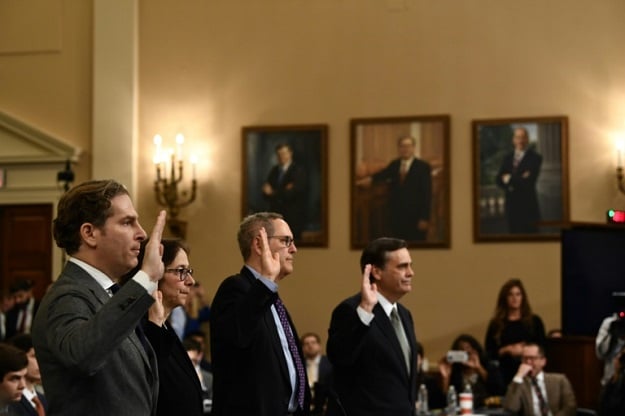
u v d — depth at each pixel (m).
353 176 14.25
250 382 5.29
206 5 14.87
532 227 13.76
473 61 14.11
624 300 10.33
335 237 14.25
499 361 12.08
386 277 6.72
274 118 14.56
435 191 14.03
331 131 14.39
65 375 3.55
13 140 15.08
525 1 14.04
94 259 3.77
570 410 10.70
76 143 14.99
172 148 14.68
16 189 15.03
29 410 7.02
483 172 13.95
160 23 14.95
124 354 3.69
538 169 13.80
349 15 14.48
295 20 14.61
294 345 5.59
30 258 15.11
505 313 12.51
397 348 6.59
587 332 11.21
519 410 10.63
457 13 14.20
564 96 13.86
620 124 13.66
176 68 14.86
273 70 14.61
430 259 13.99
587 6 13.88
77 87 15.08
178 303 5.47
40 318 3.63
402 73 14.28
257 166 14.50
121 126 14.80
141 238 3.84
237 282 5.46
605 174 13.65
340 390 6.52
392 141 14.21
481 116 14.04
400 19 14.34
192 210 14.60
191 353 11.39
